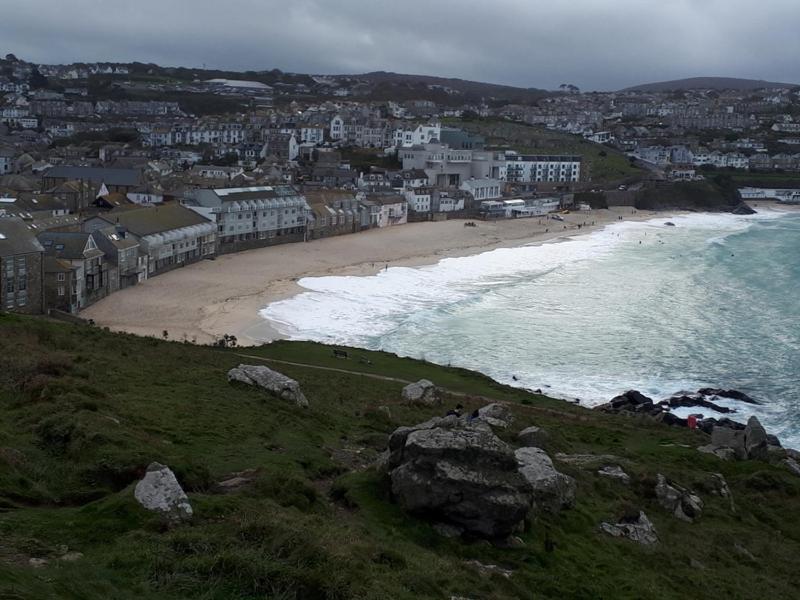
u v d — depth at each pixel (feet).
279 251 482.28
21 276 276.41
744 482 149.07
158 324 291.17
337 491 95.09
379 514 89.66
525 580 83.82
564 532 100.83
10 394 114.01
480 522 89.61
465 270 446.19
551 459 125.18
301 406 148.87
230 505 79.71
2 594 53.16
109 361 158.10
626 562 97.91
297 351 245.65
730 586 100.07
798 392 245.86
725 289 403.95
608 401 231.71
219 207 460.14
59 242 310.86
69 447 90.27
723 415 224.33
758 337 308.81
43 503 77.25
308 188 640.17
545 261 488.85
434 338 295.48
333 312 328.08
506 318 330.95
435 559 81.15
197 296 342.44
